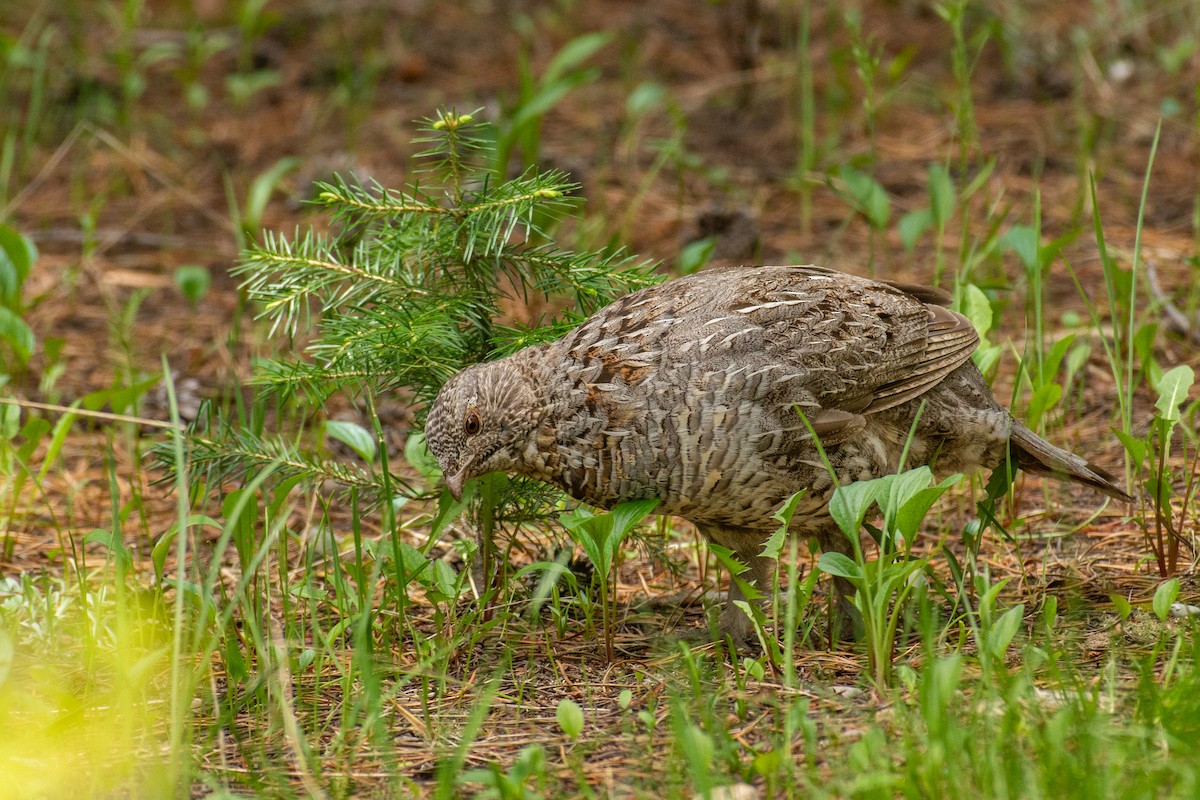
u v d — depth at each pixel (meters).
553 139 18.44
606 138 18.38
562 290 9.25
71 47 21.61
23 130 19.20
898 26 21.38
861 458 8.33
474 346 9.31
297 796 6.57
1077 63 18.78
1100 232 9.73
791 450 8.08
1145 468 10.66
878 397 8.41
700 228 15.37
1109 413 11.80
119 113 19.34
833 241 14.63
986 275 13.98
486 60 21.20
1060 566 9.39
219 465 9.15
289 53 21.80
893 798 6.04
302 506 11.24
